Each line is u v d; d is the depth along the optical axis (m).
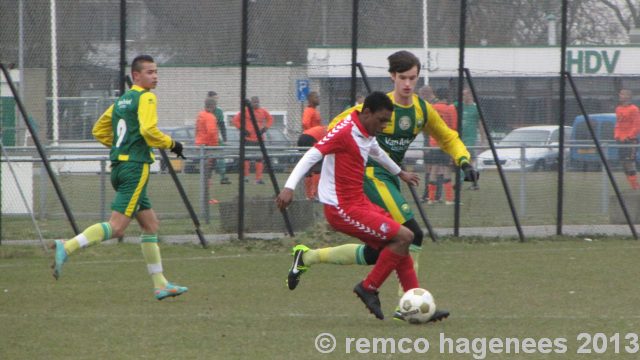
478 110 44.44
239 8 43.53
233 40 43.62
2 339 22.06
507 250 40.41
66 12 44.66
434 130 26.50
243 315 25.36
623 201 45.28
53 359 20.02
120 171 27.39
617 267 34.91
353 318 24.89
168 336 22.41
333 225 23.98
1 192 45.31
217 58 43.91
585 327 23.33
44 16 44.75
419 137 51.16
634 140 49.31
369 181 25.64
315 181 46.53
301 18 44.78
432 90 45.75
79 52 45.00
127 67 43.91
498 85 47.66
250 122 47.31
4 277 32.94
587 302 27.30
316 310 26.25
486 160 49.31
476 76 47.00
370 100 23.30
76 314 25.53
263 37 44.19
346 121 23.50
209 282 31.81
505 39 46.62
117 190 27.72
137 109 27.03
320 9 45.03
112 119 27.78
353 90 43.75
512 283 31.11
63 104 45.84
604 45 47.62
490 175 49.47
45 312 25.89
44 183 49.78
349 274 33.66
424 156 48.47
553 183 49.72
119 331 23.02
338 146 23.33
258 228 44.41
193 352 20.64
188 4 44.03
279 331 23.02
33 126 45.09
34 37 44.94
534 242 43.41
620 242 43.41
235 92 45.66
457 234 45.03
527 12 46.78
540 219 49.62
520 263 36.16
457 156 26.14
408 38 45.88
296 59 44.97
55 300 28.06
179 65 44.50
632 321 24.09
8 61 44.91
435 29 45.88
